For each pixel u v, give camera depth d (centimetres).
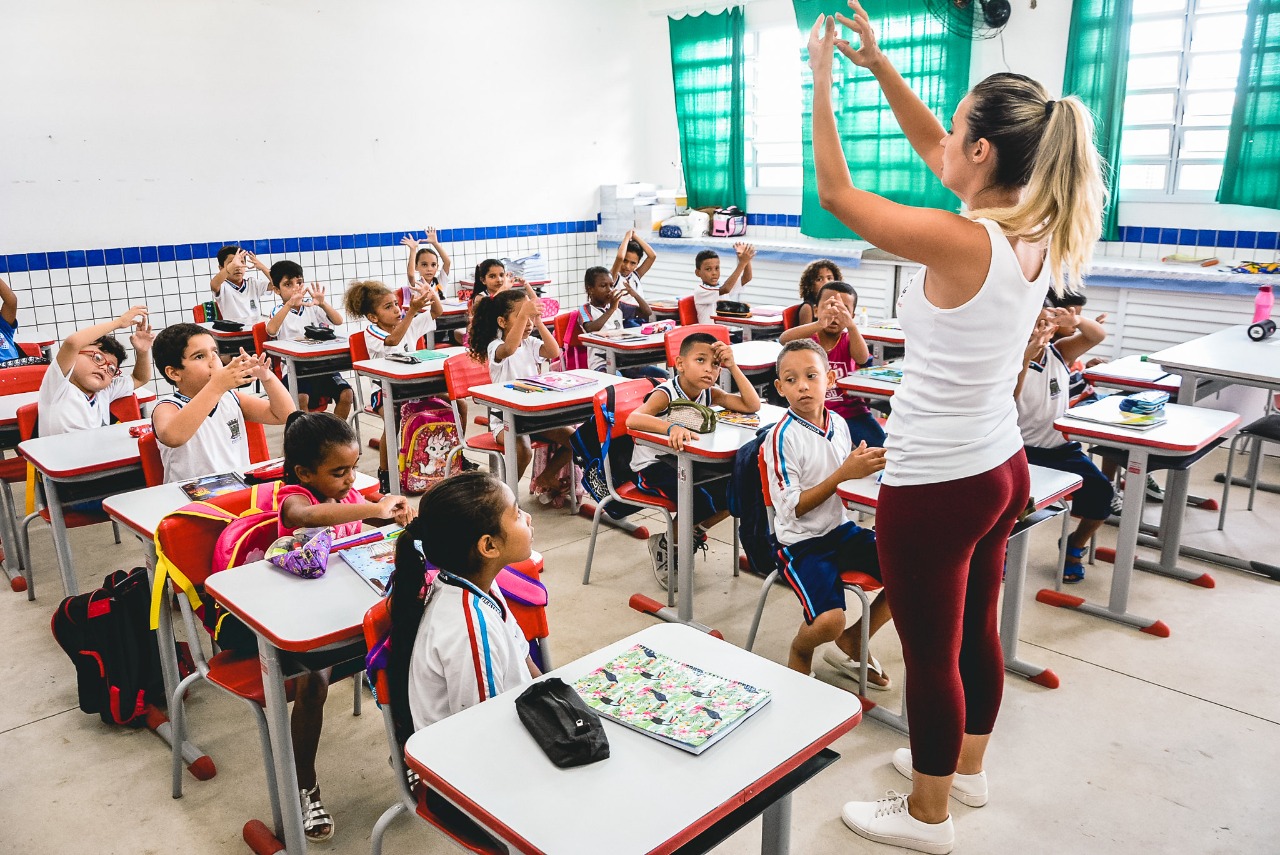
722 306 557
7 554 349
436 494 144
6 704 264
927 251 143
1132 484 292
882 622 258
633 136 860
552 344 439
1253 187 513
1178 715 249
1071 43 562
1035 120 144
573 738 118
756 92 764
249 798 221
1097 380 380
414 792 156
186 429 251
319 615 167
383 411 418
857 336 396
